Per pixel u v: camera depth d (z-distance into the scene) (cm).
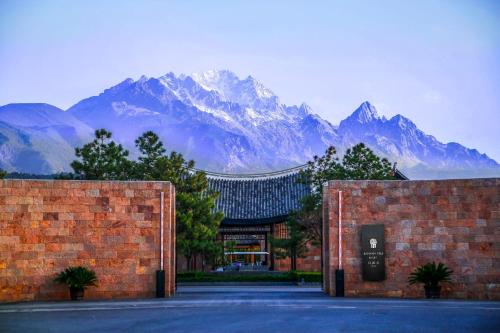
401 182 3931
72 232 3809
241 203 7406
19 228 3775
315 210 5938
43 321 2716
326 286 4312
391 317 2792
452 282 3862
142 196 3862
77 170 5641
